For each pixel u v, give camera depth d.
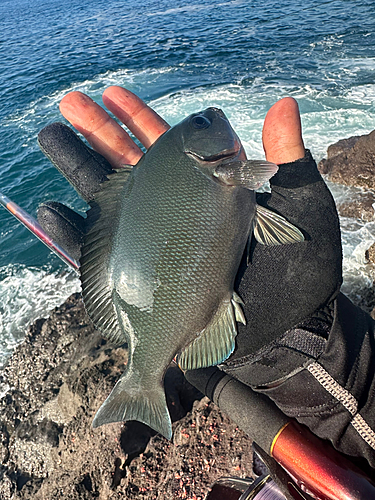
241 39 2.90
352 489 0.17
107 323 0.23
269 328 0.20
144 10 4.79
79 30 4.31
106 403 0.22
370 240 0.95
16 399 0.80
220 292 0.21
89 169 0.28
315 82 1.97
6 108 2.43
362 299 0.80
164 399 0.22
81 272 0.22
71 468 0.52
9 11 6.75
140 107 0.33
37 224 0.30
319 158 1.37
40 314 1.08
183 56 2.74
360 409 0.19
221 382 0.22
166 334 0.21
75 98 0.31
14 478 0.60
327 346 0.19
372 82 1.85
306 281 0.20
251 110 1.80
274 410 0.20
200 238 0.21
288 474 0.21
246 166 0.22
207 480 0.40
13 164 1.83
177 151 0.23
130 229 0.22
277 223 0.21
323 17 3.09
